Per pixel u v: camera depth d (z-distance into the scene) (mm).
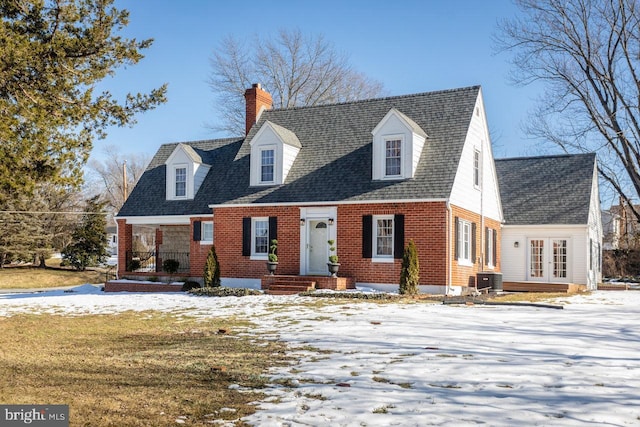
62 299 22500
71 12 14844
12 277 42719
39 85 14141
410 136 22188
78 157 15508
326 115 26766
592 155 31094
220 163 28703
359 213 22453
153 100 15766
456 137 22875
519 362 9008
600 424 6109
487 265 26562
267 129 25062
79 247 46719
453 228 21672
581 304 18594
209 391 7645
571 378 7984
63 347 11250
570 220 28172
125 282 26672
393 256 21766
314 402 7074
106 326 14375
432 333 11883
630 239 40750
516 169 32094
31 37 14664
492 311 15820
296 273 23500
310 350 10375
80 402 7133
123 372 8766
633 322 13516
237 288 22484
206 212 26547
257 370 8844
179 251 30141
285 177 24688
